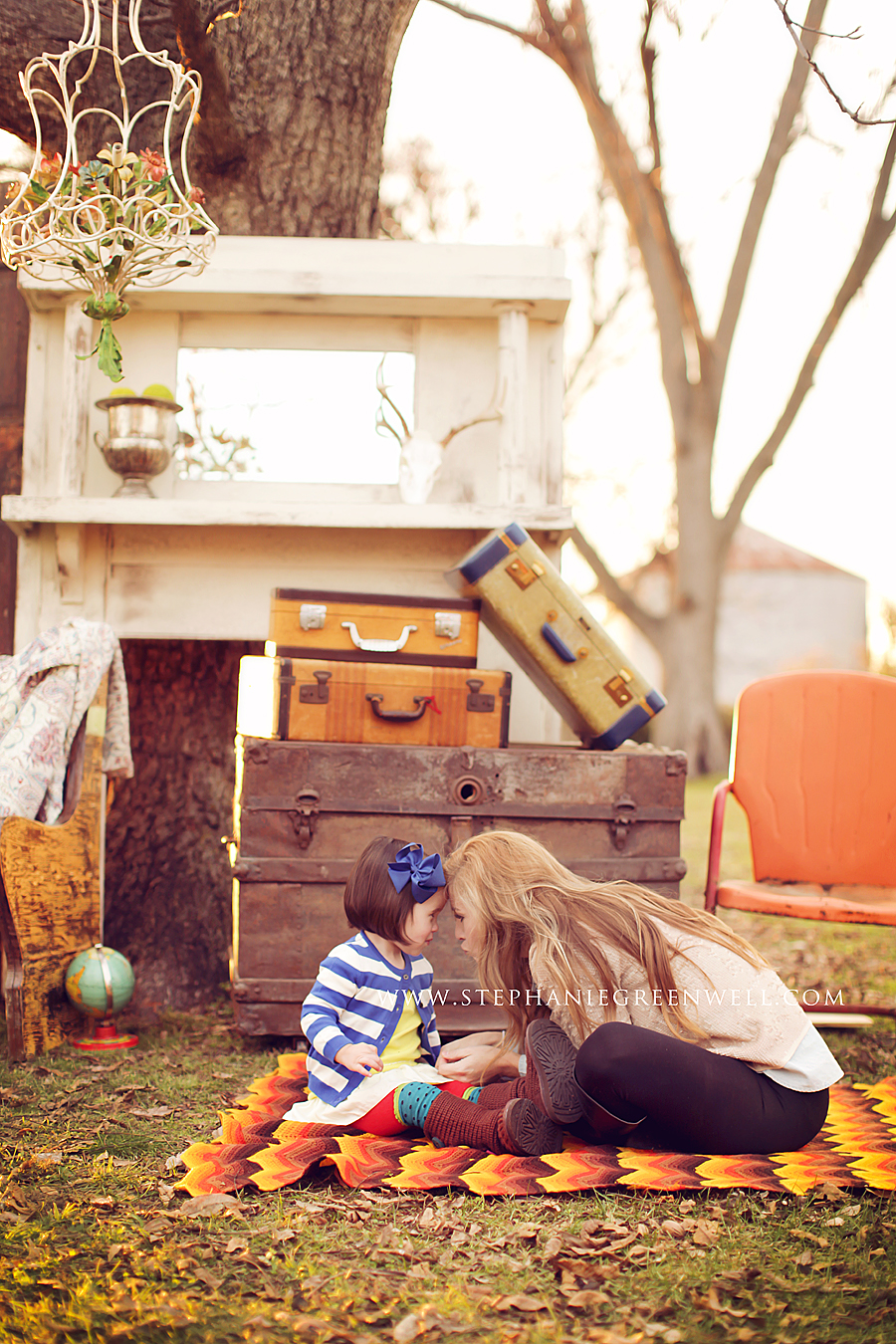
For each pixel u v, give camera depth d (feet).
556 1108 6.62
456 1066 7.65
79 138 11.80
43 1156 6.86
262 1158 6.71
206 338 12.19
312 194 12.29
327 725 9.30
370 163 12.69
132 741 11.78
